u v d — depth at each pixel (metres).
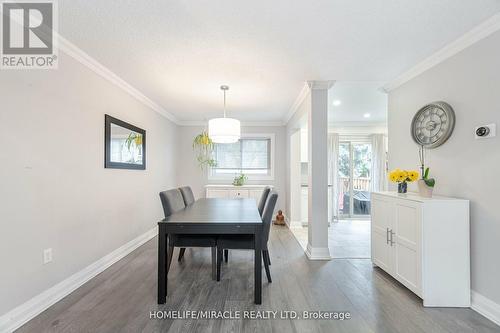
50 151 2.15
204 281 2.58
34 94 2.00
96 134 2.77
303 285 2.51
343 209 6.02
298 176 5.18
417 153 2.79
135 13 1.85
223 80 3.20
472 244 2.13
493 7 1.77
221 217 2.41
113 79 3.05
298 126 4.64
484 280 2.02
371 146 5.87
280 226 5.24
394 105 3.21
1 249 1.76
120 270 2.86
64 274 2.31
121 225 3.30
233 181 5.71
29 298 1.95
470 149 2.14
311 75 3.02
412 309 2.09
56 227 2.22
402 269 2.40
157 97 3.94
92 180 2.71
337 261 3.18
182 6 1.77
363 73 2.96
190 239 2.62
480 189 2.06
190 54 2.50
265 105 4.40
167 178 5.05
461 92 2.22
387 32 2.10
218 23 1.98
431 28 2.04
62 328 1.82
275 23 1.97
